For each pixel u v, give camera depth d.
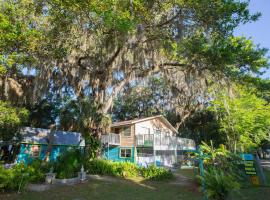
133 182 12.86
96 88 18.34
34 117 24.83
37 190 9.11
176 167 24.89
